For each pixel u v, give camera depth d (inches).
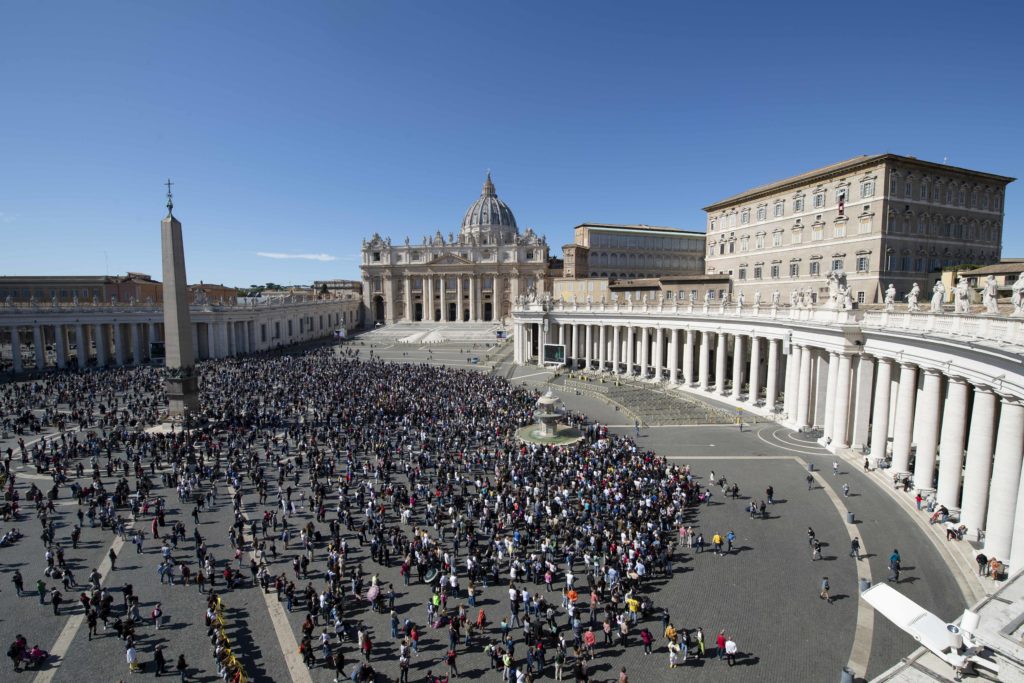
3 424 1764.3
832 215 2395.4
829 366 1614.2
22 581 906.7
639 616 824.9
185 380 1855.3
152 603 875.4
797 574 924.0
